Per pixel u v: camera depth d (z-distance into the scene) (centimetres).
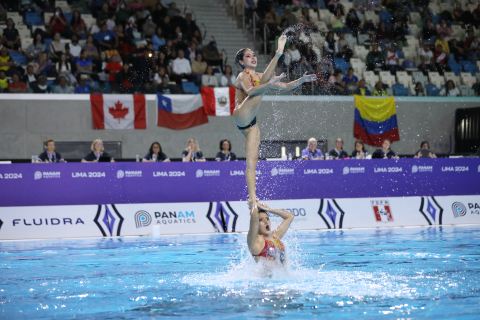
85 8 1612
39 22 1548
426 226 1046
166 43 1571
